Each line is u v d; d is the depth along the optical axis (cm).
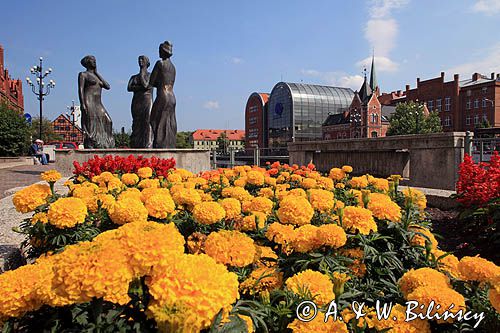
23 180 1213
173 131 1256
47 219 254
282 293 156
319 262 198
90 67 1346
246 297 184
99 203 291
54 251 249
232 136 12512
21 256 320
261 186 502
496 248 366
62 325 142
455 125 6850
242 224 263
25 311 135
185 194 295
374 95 7238
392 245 232
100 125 1359
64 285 114
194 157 1198
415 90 7556
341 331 132
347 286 179
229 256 175
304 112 7675
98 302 122
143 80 1293
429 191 620
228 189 374
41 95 2856
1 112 2689
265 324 141
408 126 5928
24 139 2759
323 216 282
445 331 155
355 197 349
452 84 6906
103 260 110
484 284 168
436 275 164
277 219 289
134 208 235
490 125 6041
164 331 97
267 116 8869
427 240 227
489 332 154
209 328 116
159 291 108
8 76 5141
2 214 478
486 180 434
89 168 670
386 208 240
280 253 219
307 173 568
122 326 122
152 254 112
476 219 420
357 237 218
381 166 877
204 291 107
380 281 202
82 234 259
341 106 7975
